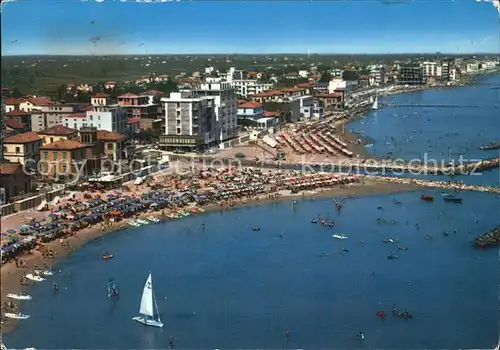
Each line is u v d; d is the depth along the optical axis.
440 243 159.25
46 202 187.62
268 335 107.12
